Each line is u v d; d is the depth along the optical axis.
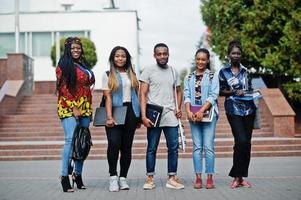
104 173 12.54
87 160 16.08
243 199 8.48
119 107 9.41
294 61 23.17
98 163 15.10
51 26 40.59
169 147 9.73
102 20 40.38
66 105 9.39
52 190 9.68
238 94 9.61
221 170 12.85
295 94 23.64
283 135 19.31
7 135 20.42
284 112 19.41
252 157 16.41
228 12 25.78
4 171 13.24
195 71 9.90
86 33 40.53
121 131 9.59
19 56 25.62
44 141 19.59
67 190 9.43
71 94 9.38
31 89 27.72
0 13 41.00
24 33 40.69
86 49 35.09
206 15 28.14
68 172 9.45
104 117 9.50
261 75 27.12
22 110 23.59
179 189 9.63
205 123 9.67
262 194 8.92
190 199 8.55
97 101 24.28
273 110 19.55
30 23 40.56
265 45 24.89
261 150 16.89
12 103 23.17
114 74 9.52
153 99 9.54
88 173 12.55
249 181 10.54
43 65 40.56
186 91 9.81
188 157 16.44
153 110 9.44
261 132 19.53
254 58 24.91
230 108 9.66
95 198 8.74
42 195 9.10
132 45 40.41
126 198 8.70
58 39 35.16
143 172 12.74
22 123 21.56
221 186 9.97
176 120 9.66
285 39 22.91
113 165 9.52
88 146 9.46
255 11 24.38
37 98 24.72
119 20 40.38
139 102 9.66
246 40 24.83
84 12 40.47
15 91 23.98
